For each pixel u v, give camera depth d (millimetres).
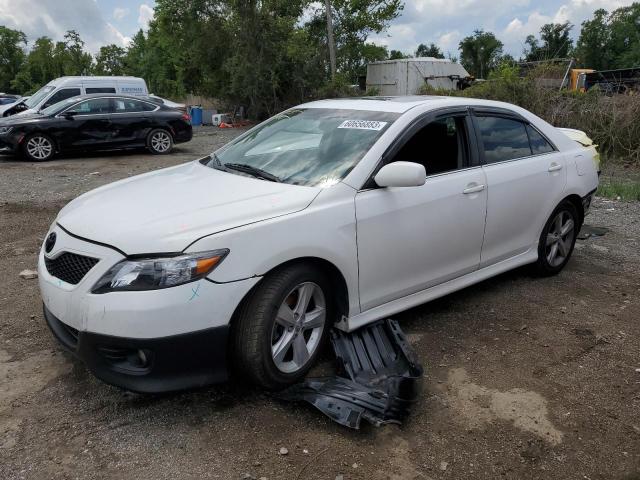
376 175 3494
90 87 17375
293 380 3244
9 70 75000
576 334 4125
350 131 3869
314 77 27297
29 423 2912
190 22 30000
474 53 59219
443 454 2799
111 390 3211
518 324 4250
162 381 2814
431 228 3822
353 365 3314
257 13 26312
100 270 2811
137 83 18328
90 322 2771
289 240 3051
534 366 3660
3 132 12500
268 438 2846
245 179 3637
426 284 3955
